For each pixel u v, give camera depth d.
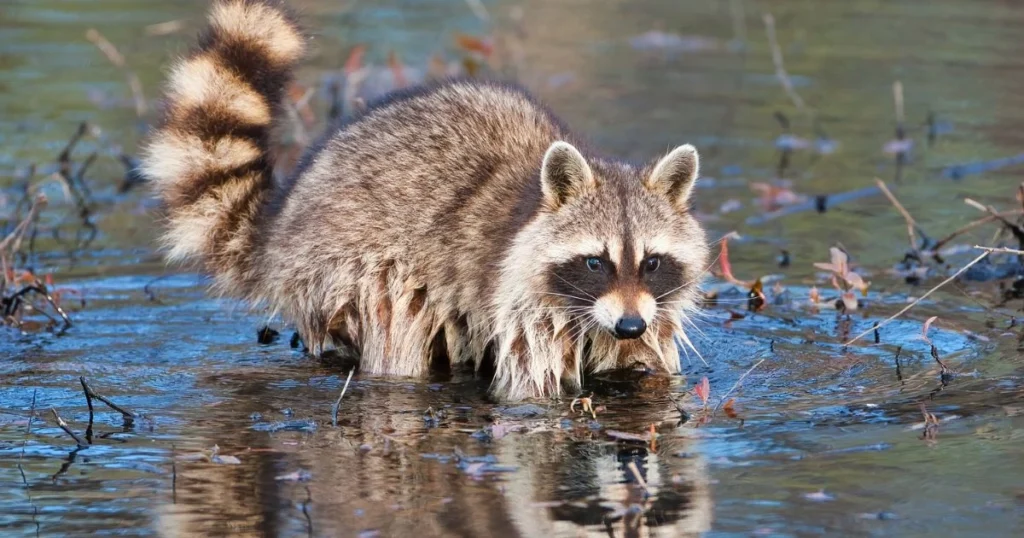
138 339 10.93
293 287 10.73
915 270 12.72
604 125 18.16
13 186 15.62
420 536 6.88
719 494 7.48
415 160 10.62
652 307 9.76
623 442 8.40
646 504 7.33
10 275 11.72
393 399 9.54
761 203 15.30
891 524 7.04
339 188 10.63
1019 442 8.25
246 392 9.59
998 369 9.84
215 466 7.91
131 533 6.94
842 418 8.81
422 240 10.42
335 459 8.07
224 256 11.23
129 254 13.53
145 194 15.69
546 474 7.80
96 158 16.83
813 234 14.18
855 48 22.55
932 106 19.34
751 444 8.31
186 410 9.08
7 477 7.74
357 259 10.45
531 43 22.97
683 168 10.25
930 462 7.95
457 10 25.16
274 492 7.51
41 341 10.76
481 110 10.97
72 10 23.92
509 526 7.02
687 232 10.27
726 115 18.97
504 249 10.07
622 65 21.78
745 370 10.07
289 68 11.64
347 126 11.17
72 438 8.43
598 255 9.84
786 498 7.42
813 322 11.34
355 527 7.00
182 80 11.25
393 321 10.41
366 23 23.69
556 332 10.04
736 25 24.14
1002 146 17.44
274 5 11.52
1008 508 7.23
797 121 18.73
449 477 7.75
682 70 21.53
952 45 22.44
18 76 19.98
